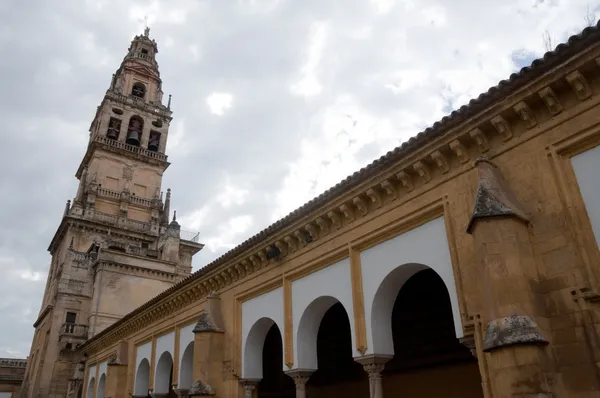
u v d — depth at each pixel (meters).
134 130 53.97
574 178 8.75
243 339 16.59
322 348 20.17
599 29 8.14
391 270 11.70
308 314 14.13
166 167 53.47
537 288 8.52
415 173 11.51
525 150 9.53
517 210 8.92
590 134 8.56
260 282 16.20
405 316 16.22
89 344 33.03
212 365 16.78
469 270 9.85
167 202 51.41
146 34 64.12
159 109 56.25
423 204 11.23
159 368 22.11
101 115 52.34
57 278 41.22
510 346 7.72
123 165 50.75
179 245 46.56
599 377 7.51
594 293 7.85
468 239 10.02
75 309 38.53
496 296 8.28
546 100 9.13
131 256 40.19
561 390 7.76
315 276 14.06
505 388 7.63
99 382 30.19
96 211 45.72
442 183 10.95
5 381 53.88
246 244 16.58
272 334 21.69
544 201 8.98
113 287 38.56
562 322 8.15
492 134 10.13
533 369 7.48
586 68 8.56
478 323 9.34
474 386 14.89
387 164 11.84
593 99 8.65
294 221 14.67
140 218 48.84
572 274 8.25
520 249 8.59
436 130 10.77
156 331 22.97
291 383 21.61
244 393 16.03
